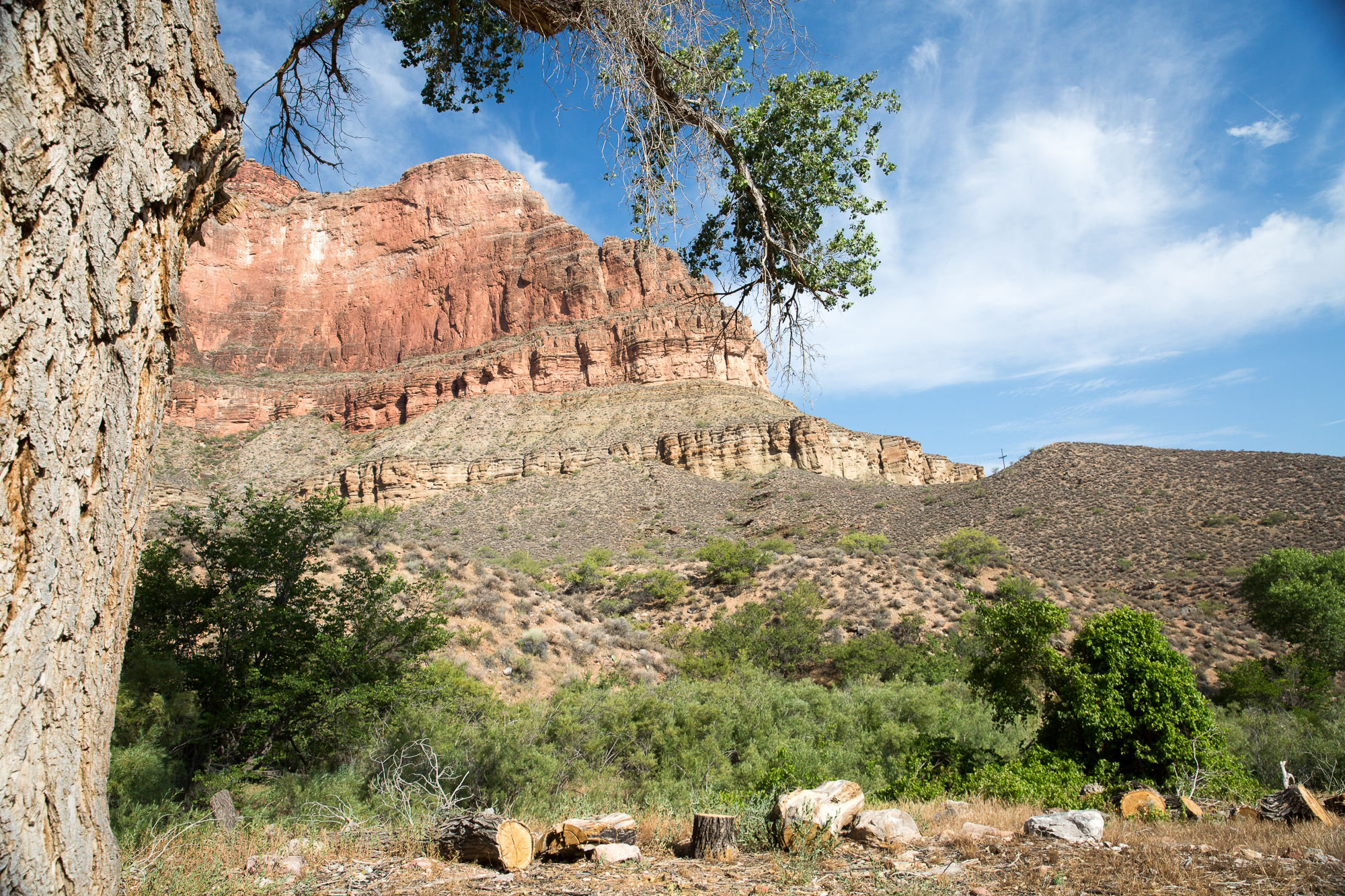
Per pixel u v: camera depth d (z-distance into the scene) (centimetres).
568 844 599
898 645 2948
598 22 600
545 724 1231
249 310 14812
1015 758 1089
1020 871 512
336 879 528
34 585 262
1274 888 450
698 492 7544
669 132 654
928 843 625
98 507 290
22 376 254
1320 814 647
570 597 4347
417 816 734
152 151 303
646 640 2814
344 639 1169
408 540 2673
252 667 1089
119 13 280
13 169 246
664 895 466
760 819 661
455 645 2081
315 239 15538
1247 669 2302
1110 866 514
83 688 286
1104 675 920
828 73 707
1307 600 2714
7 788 252
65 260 266
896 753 1330
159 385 333
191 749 1048
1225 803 806
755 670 2555
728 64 670
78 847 279
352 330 14912
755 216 746
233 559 1157
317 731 1132
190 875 508
